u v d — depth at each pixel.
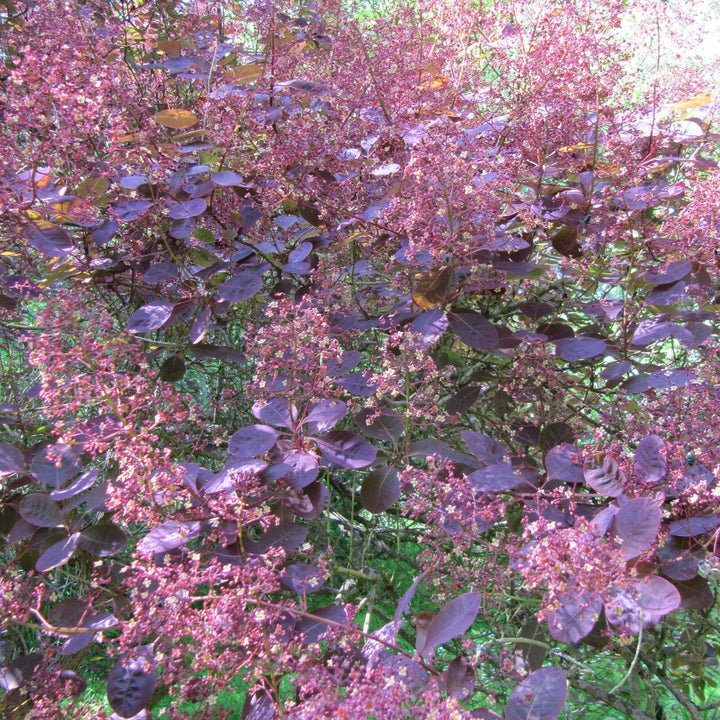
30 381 2.92
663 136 2.32
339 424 2.66
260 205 2.29
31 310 2.83
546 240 2.46
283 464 1.59
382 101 2.39
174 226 2.12
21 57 2.31
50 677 1.74
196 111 2.55
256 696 1.33
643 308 2.31
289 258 2.23
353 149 2.41
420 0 2.57
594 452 1.62
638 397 2.18
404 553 2.88
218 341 2.95
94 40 2.31
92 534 1.75
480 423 2.80
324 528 2.72
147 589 1.40
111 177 2.16
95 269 2.30
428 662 1.34
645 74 2.69
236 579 1.27
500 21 2.51
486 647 1.72
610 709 2.61
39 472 1.84
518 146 2.35
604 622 1.61
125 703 1.41
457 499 1.57
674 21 2.17
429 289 1.97
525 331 2.14
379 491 1.76
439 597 1.77
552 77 2.18
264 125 2.42
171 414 1.76
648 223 2.32
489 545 1.60
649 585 1.29
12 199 1.84
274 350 1.75
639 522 1.29
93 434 1.69
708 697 3.01
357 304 2.44
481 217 1.88
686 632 2.47
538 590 1.71
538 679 1.20
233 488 1.54
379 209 2.16
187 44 2.49
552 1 2.26
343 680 1.18
